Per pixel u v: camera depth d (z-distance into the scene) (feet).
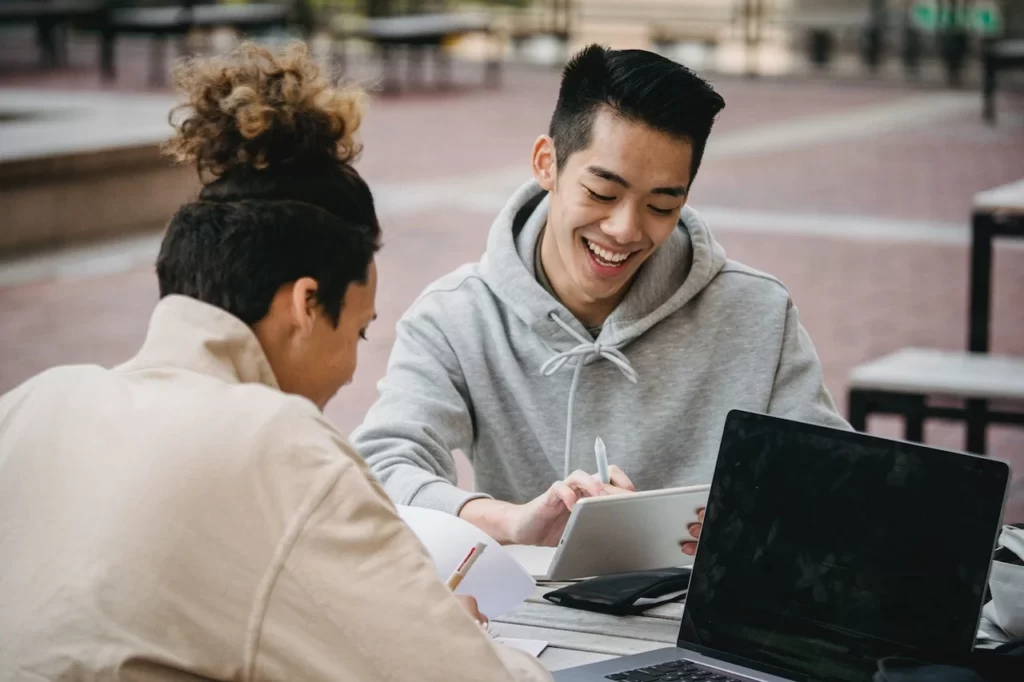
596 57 8.84
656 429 9.87
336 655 5.62
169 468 5.73
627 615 8.52
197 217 6.28
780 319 9.98
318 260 6.27
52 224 33.04
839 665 7.18
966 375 16.61
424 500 9.04
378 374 24.06
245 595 5.60
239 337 6.23
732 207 38.99
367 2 74.59
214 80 6.47
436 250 33.04
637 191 8.83
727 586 7.65
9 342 24.93
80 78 64.85
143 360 6.22
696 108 8.70
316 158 6.43
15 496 5.99
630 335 9.73
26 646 5.66
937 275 31.68
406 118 56.95
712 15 83.56
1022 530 8.38
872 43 76.02
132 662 5.54
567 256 9.33
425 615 5.67
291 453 5.76
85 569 5.67
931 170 45.47
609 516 7.96
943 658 6.94
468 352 10.05
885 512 7.23
